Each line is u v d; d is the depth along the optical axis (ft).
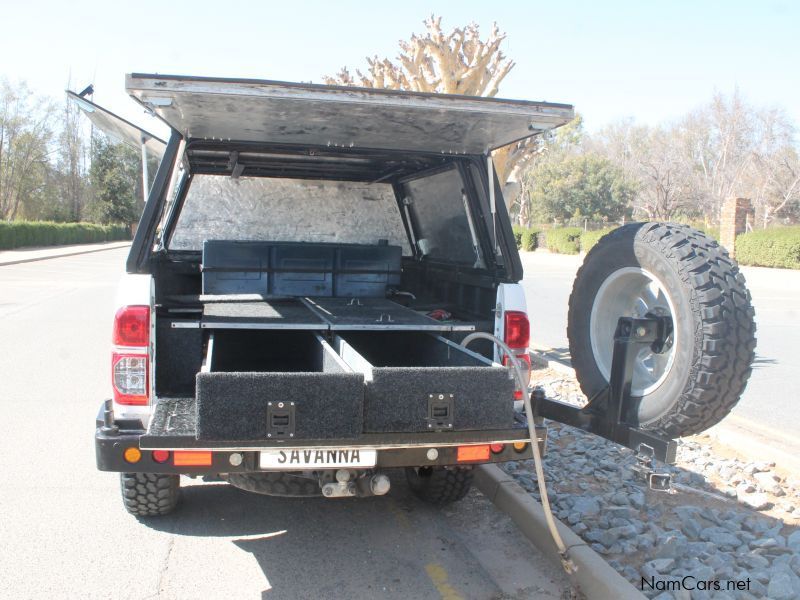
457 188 18.51
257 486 13.42
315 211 22.40
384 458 11.93
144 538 14.92
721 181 199.72
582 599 12.67
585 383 14.97
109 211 232.53
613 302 14.75
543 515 14.93
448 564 13.99
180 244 21.58
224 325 14.16
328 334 15.06
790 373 31.89
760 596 12.20
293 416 11.25
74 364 32.32
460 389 11.91
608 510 15.62
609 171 225.97
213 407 11.12
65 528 15.31
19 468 18.92
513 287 15.03
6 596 12.53
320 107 13.08
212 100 12.54
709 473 18.06
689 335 12.59
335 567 13.83
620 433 13.39
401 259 22.26
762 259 102.58
